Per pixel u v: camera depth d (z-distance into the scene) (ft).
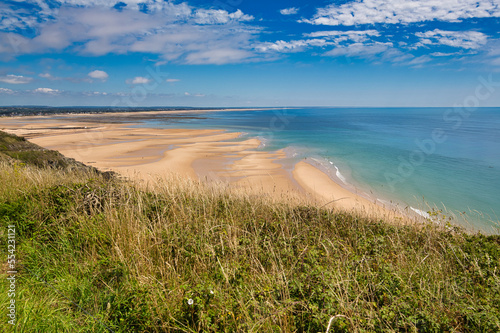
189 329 8.89
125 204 17.20
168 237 14.08
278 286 10.17
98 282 11.60
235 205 20.71
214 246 13.48
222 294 9.93
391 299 9.99
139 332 9.17
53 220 15.88
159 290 10.28
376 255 13.69
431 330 8.87
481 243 17.22
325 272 10.71
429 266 13.14
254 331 8.32
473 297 10.51
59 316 9.47
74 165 53.57
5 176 21.79
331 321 8.45
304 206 21.93
